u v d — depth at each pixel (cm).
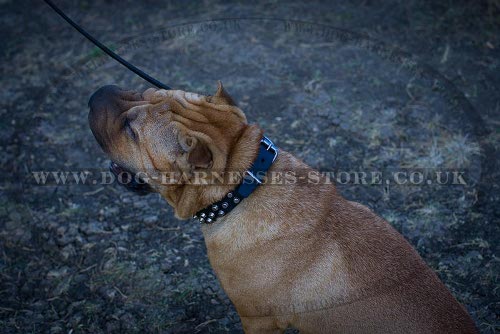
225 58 196
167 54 198
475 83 183
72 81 189
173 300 135
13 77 193
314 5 220
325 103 178
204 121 103
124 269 140
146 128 102
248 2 224
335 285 103
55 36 210
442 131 168
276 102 179
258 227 105
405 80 185
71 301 134
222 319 131
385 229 108
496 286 133
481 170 157
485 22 206
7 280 138
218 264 108
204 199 105
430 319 98
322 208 107
